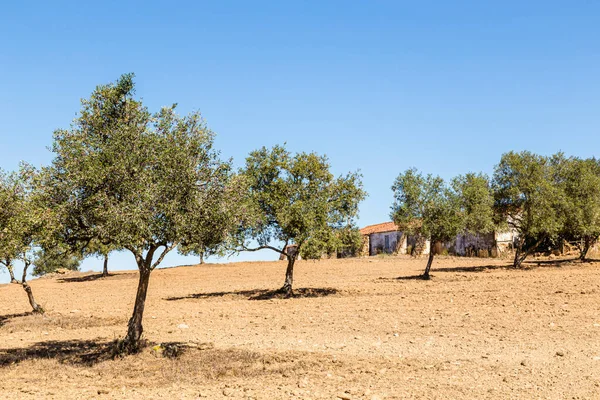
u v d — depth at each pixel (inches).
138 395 531.8
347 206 1482.5
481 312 1024.9
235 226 767.1
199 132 745.0
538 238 2187.5
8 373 644.7
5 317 1243.2
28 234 776.9
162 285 1988.2
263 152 1470.2
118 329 1019.9
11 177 802.2
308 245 1380.4
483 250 2514.8
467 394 500.4
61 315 1235.9
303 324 976.9
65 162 695.7
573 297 1151.0
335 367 629.3
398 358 666.8
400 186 1769.2
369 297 1338.6
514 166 1959.9
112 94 726.5
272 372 615.8
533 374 568.1
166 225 694.5
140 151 703.7
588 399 475.2
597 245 2357.3
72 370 652.7
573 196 1989.4
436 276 1776.6
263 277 2114.9
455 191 1844.2
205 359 682.8
